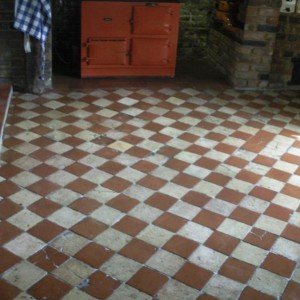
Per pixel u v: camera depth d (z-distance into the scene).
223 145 3.83
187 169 3.46
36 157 3.49
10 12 4.23
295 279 2.53
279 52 4.91
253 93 4.91
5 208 2.93
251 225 2.92
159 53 4.96
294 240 2.82
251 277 2.53
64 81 4.84
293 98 4.85
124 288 2.41
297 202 3.17
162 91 4.78
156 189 3.21
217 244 2.75
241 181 3.36
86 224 2.84
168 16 4.80
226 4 5.22
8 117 4.04
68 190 3.14
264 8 4.65
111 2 4.62
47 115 4.13
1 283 2.40
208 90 4.89
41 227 2.79
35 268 2.50
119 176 3.32
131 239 2.74
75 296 2.35
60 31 5.32
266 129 4.14
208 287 2.45
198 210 3.03
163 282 2.46
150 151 3.67
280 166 3.57
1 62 4.39
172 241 2.75
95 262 2.56
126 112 4.29
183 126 4.10
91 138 3.80
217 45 5.54
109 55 4.86
